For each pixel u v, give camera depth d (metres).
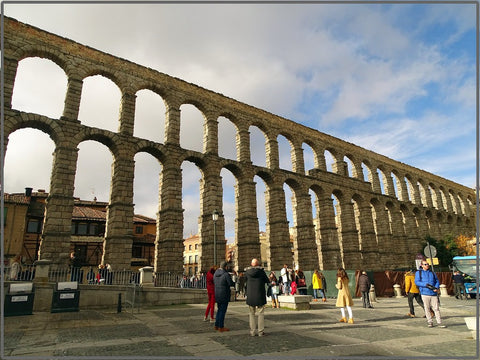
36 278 19.62
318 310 19.00
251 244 38.09
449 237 64.31
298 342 9.99
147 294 22.08
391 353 8.54
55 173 27.81
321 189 49.88
